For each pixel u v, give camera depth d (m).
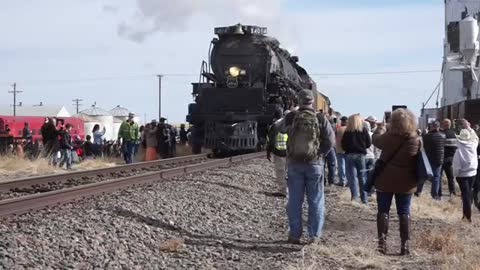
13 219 9.05
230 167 20.59
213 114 27.69
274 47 30.06
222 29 28.92
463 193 12.55
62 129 22.45
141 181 14.49
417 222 12.09
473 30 48.31
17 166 21.02
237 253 8.41
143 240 8.56
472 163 12.45
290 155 9.15
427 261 8.33
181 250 8.32
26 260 6.80
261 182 17.19
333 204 14.17
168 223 9.77
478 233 10.96
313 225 9.26
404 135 8.63
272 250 8.68
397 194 8.83
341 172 18.12
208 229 10.02
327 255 8.44
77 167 23.17
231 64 28.09
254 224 10.94
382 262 8.13
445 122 17.39
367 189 8.97
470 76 48.34
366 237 9.98
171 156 29.05
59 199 10.88
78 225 8.66
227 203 12.58
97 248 7.71
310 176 9.16
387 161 8.73
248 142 27.12
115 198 11.48
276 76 28.39
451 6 55.31
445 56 53.88
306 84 35.16
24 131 29.27
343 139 14.65
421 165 8.55
